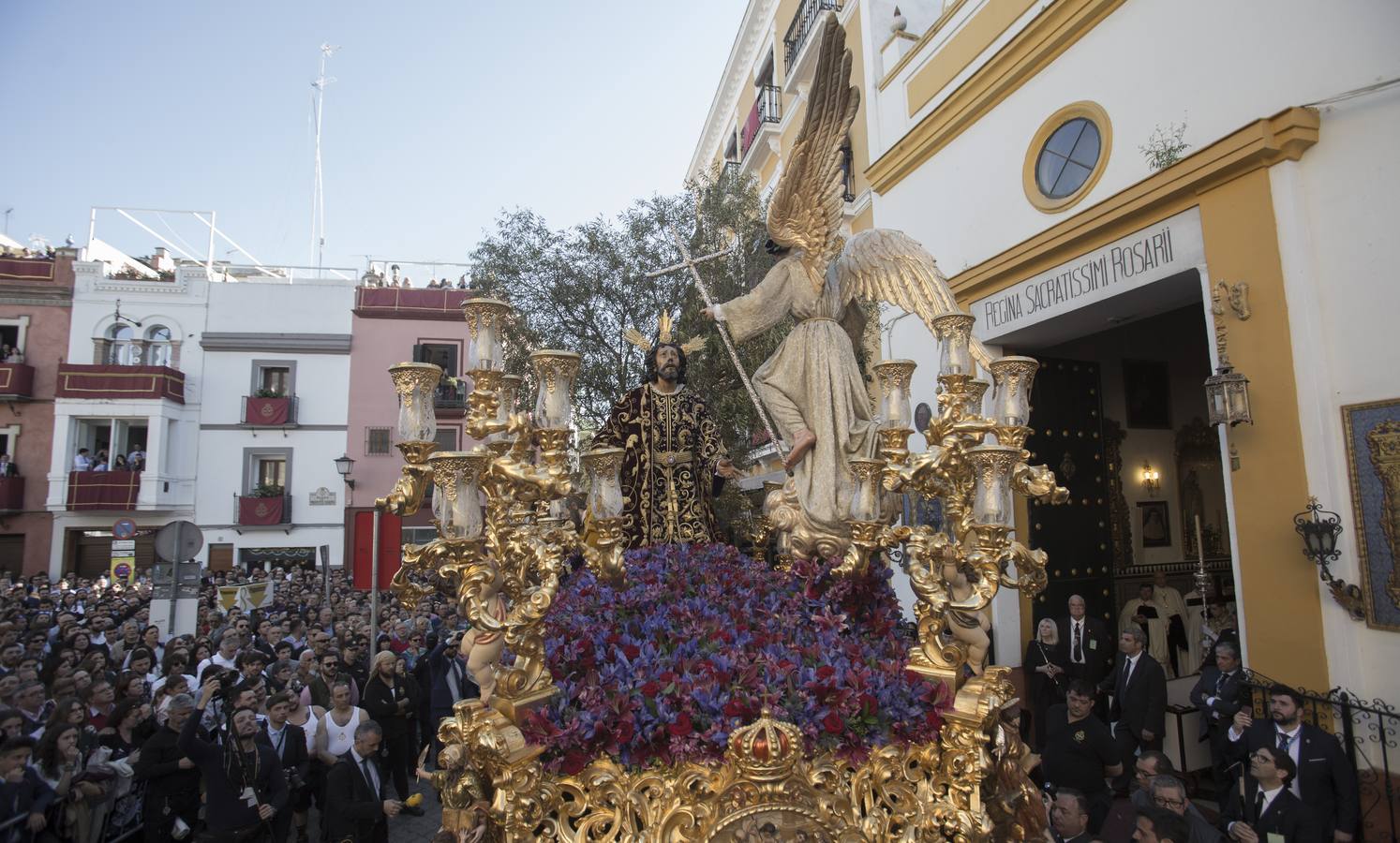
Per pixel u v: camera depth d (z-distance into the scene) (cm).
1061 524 966
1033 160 854
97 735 587
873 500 357
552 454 274
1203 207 664
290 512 2520
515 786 249
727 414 929
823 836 264
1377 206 551
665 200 1088
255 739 570
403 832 723
